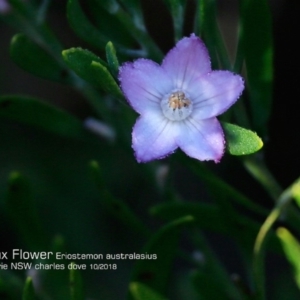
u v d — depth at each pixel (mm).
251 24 382
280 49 556
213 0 374
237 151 358
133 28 390
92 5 412
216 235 558
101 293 533
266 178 399
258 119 395
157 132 366
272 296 525
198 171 387
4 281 402
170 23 558
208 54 369
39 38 414
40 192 557
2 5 413
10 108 409
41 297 412
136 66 368
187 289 517
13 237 535
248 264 402
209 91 368
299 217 399
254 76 390
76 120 419
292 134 558
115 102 424
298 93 556
